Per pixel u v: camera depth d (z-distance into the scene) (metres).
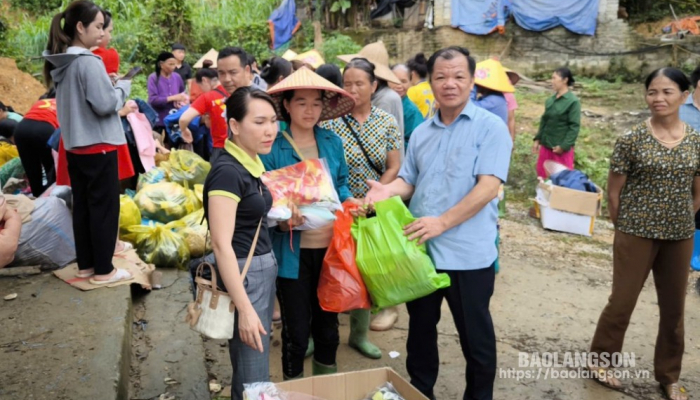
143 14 15.34
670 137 3.29
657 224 3.32
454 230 2.85
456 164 2.82
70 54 3.21
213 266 2.42
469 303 2.88
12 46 12.83
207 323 2.41
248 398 2.20
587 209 6.66
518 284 5.25
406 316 4.55
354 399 2.43
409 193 3.12
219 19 16.77
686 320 4.64
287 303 3.00
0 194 3.52
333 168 3.11
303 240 2.99
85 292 3.50
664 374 3.54
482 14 15.42
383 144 3.67
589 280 5.40
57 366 2.76
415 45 16.06
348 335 4.20
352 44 15.24
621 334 3.59
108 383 2.65
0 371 2.71
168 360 3.37
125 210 4.48
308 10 16.94
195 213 4.90
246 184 2.37
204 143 6.65
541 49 15.27
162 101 7.93
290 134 3.06
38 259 3.76
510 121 6.70
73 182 3.47
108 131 3.35
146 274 4.11
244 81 4.57
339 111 3.24
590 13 14.79
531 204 7.97
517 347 4.12
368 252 2.84
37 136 4.80
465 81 2.75
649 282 5.34
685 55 14.38
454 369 3.79
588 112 11.82
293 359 3.05
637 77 14.59
